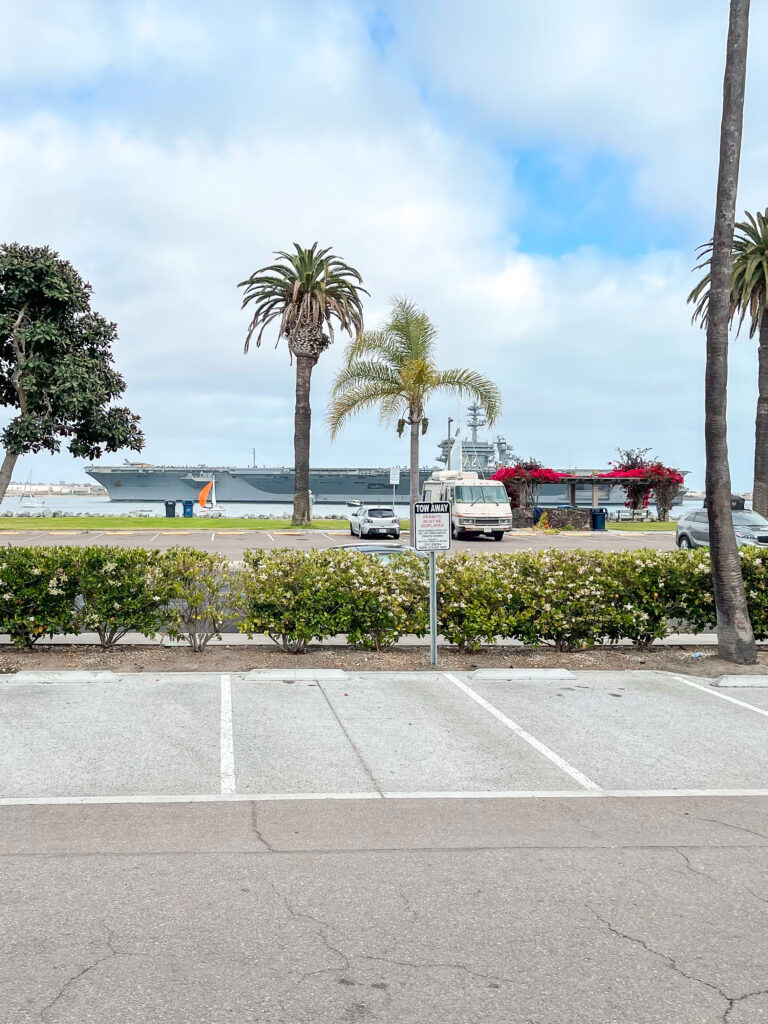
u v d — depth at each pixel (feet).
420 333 91.97
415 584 33.19
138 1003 10.50
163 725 23.36
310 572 32.60
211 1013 10.31
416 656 33.40
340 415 91.91
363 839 15.93
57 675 28.58
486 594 32.99
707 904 13.50
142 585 31.89
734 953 11.98
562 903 13.43
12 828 16.12
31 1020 10.10
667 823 17.06
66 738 22.02
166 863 14.69
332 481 363.35
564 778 19.77
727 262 32.99
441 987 10.98
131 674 29.43
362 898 13.48
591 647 35.94
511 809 17.71
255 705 25.71
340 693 27.50
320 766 20.25
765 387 134.82
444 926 12.62
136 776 19.24
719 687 29.45
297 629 31.91
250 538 114.93
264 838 15.88
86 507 424.87
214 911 12.95
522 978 11.23
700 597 35.09
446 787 18.99
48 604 31.45
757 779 19.92
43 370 45.32
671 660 33.83
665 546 104.12
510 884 14.10
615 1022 10.28
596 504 170.91
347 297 136.56
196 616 32.32
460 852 15.40
